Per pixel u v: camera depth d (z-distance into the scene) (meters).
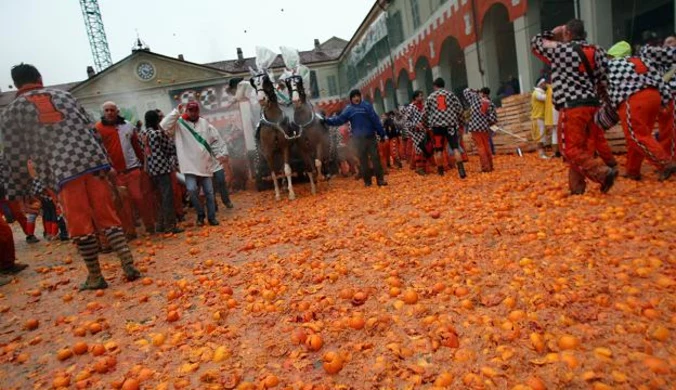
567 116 4.82
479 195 6.16
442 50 20.20
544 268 3.13
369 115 8.70
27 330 3.37
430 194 6.98
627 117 4.94
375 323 2.63
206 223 7.47
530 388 1.81
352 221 5.89
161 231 7.19
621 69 4.93
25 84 3.84
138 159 6.60
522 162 9.13
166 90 35.78
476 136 8.39
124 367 2.57
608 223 3.87
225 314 3.16
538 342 2.14
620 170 6.20
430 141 9.59
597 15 11.76
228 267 4.38
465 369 2.07
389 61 27.89
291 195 8.77
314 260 4.21
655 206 4.11
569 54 4.70
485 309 2.67
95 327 3.15
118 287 4.17
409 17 22.98
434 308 2.78
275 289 3.49
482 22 16.12
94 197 4.07
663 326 2.15
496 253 3.60
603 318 2.33
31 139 3.81
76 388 2.40
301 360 2.38
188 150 6.88
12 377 2.63
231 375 2.27
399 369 2.14
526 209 4.94
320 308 2.98
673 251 3.04
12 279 4.98
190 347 2.70
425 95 24.12
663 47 5.41
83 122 3.96
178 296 3.71
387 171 11.62
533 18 13.80
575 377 1.88
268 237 5.65
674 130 5.39
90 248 4.10
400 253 4.00
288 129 8.54
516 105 11.86
